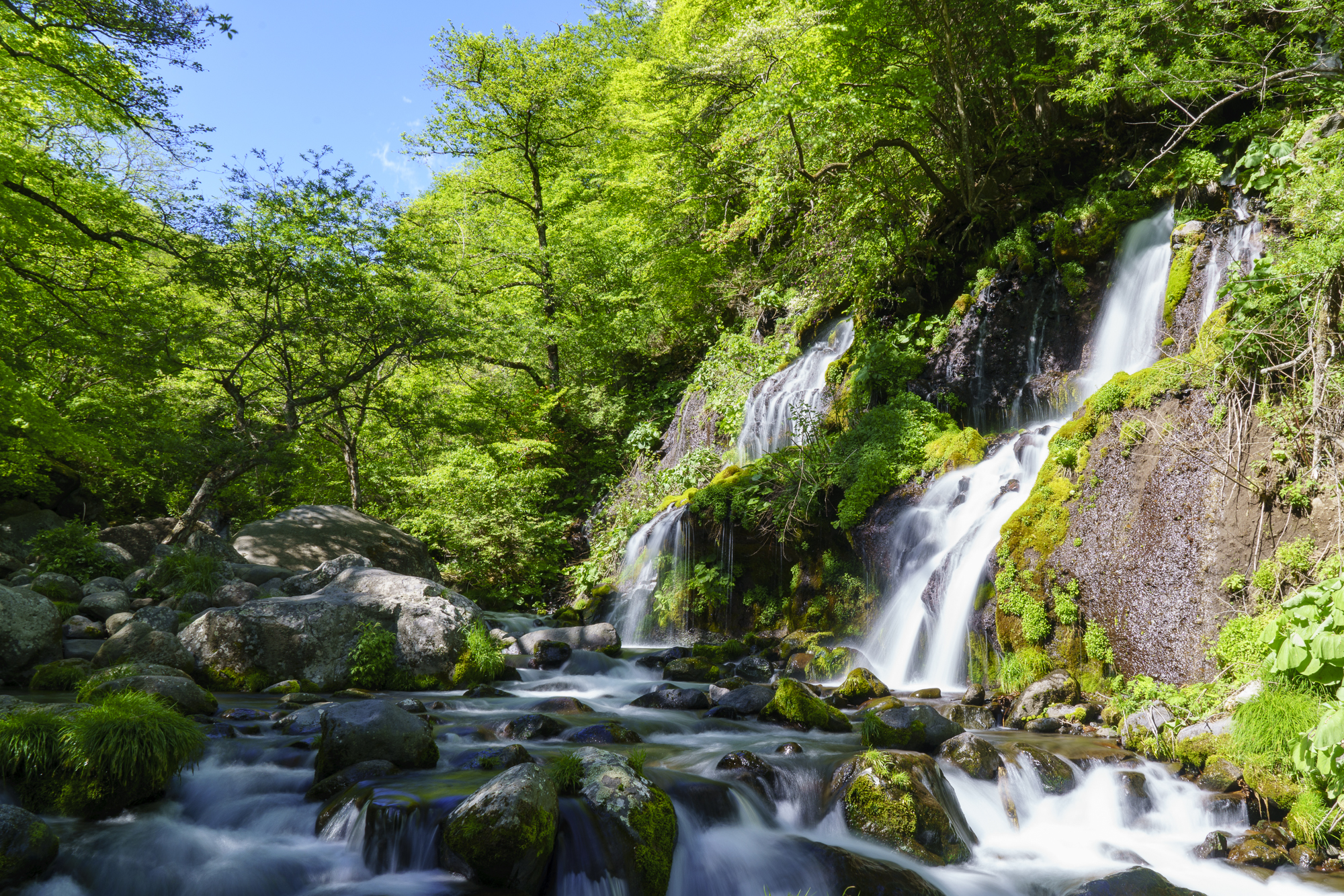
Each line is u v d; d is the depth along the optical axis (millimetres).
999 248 14188
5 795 5234
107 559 13008
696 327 24828
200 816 5488
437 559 20406
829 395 15758
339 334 16453
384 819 4852
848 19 13758
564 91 25672
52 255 15773
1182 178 12555
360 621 10078
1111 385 9664
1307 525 6926
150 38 12422
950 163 15430
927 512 11648
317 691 9492
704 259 21984
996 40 14648
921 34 14094
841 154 14734
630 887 4645
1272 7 10484
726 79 17266
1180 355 9547
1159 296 12016
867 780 5723
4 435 15141
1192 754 6402
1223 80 10852
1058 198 14359
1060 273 13445
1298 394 7367
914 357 14430
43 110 15117
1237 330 7914
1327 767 5309
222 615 9578
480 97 25641
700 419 20156
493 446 20828
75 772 5320
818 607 12930
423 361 17547
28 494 17875
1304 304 7250
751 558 14078
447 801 4961
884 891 4887
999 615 9398
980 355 13953
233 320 15984
